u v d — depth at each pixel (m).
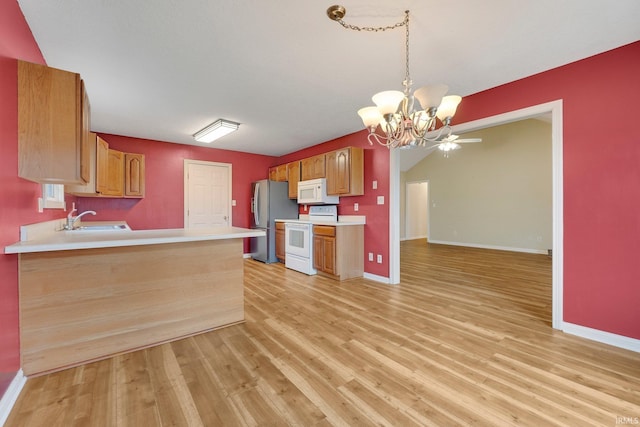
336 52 2.16
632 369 1.80
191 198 5.27
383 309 2.89
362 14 1.73
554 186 2.40
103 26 1.82
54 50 2.08
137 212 4.72
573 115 2.30
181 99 3.04
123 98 3.01
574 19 1.78
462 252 6.65
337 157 4.34
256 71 2.45
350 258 4.12
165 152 4.99
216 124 3.84
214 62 2.29
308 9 1.69
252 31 1.90
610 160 2.13
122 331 2.03
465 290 3.55
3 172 1.50
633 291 2.04
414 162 8.92
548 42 2.03
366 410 1.44
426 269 4.78
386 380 1.70
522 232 6.76
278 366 1.85
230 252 2.54
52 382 1.66
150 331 2.15
